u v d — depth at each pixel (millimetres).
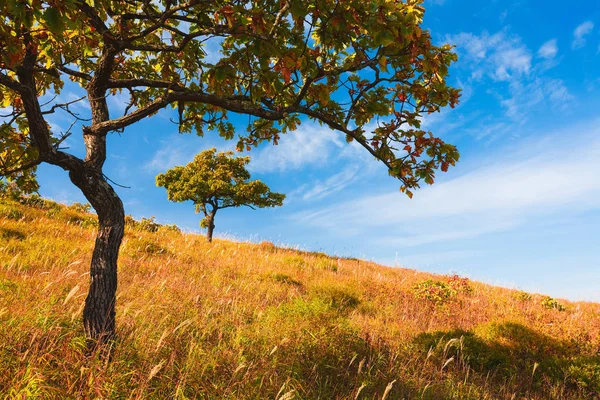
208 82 3701
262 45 3252
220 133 5809
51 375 3629
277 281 11578
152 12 4305
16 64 3414
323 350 5449
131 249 11922
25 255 9062
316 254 20906
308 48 3775
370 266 19469
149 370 4086
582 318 11594
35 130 3682
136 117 4309
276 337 5809
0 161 4273
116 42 4051
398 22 3201
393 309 10328
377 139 4617
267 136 5746
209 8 3854
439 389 5438
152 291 7695
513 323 8891
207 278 10289
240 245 19703
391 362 5703
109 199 4344
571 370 6613
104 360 3971
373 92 4402
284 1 3406
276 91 3773
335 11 3270
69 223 14461
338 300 10156
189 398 3803
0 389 3350
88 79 4883
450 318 10148
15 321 4531
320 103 4465
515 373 6605
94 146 4320
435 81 4062
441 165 4488
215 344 5371
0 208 13375
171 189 21016
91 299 4219
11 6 2482
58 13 2598
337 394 4500
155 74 5410
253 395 4047
